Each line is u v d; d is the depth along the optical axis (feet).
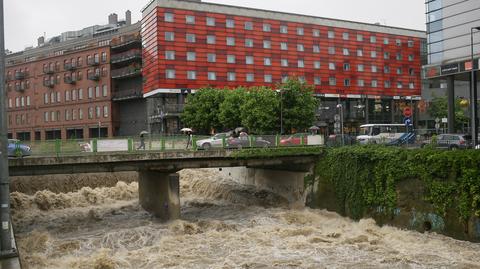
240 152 110.63
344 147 110.93
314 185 117.08
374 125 174.81
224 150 109.40
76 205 119.85
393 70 303.27
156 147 103.35
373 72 295.28
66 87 289.94
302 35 268.82
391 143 137.59
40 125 305.32
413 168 91.04
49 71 296.92
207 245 83.66
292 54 265.13
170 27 231.50
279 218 106.32
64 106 291.38
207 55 239.91
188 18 236.02
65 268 70.38
